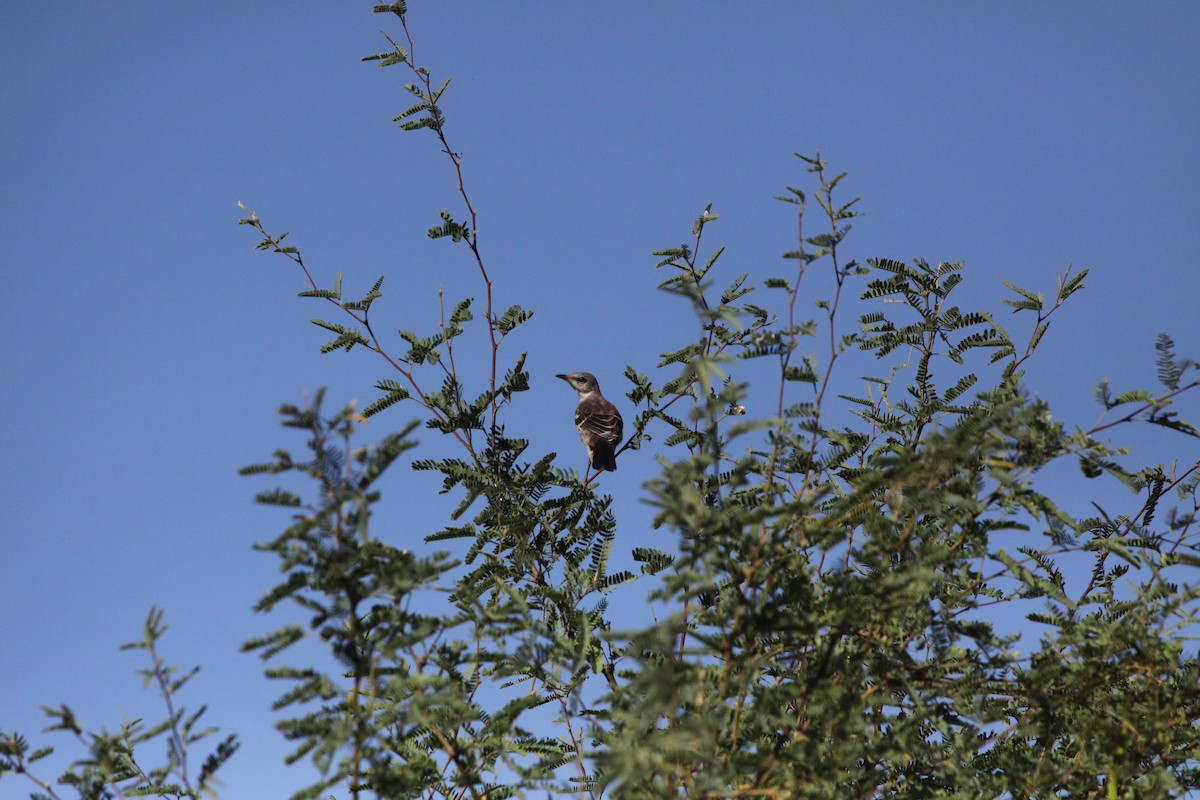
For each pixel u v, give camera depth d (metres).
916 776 9.19
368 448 7.23
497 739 8.73
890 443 11.88
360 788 7.74
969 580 10.05
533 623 9.01
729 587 8.97
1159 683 8.98
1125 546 9.57
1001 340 11.74
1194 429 8.59
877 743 8.27
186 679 7.71
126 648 7.69
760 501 8.95
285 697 7.59
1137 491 8.62
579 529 12.46
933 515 8.92
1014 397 9.36
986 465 8.78
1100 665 9.02
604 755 7.09
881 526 8.31
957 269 11.92
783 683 8.57
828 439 10.12
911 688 8.50
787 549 8.45
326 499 7.11
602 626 10.71
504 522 12.77
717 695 7.84
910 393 12.45
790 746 7.73
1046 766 8.95
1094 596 10.55
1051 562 10.27
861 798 8.66
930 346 12.09
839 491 10.29
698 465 7.84
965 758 8.80
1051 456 8.59
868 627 8.55
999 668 9.04
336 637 7.48
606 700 8.35
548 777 8.56
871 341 12.05
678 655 8.08
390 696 8.05
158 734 7.56
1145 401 8.72
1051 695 9.09
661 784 7.76
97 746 7.79
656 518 7.80
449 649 8.77
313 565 7.38
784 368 9.30
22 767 7.65
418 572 7.77
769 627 7.95
